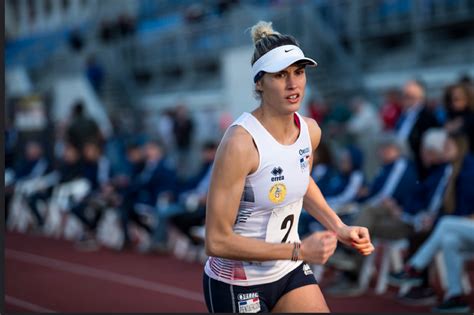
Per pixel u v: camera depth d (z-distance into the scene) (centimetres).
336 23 3906
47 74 5397
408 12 3759
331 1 3891
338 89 3625
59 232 2966
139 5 5700
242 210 824
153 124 4653
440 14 3656
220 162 780
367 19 3897
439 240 1497
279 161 798
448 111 1947
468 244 1483
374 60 3922
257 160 791
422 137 1984
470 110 1892
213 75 4569
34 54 6500
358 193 1891
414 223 1705
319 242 761
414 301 1612
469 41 3659
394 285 1816
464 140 1534
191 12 4669
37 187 3039
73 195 2731
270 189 805
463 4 3562
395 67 3772
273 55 777
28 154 3128
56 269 2236
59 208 2891
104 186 2648
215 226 784
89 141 2880
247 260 786
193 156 3609
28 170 3095
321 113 3095
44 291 1928
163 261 2275
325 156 1950
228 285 847
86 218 2616
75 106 3422
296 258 770
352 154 1914
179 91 4681
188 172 3578
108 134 4444
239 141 780
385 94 3728
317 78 3628
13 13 7119
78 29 6250
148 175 2439
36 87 5397
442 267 1697
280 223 836
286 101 782
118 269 2191
